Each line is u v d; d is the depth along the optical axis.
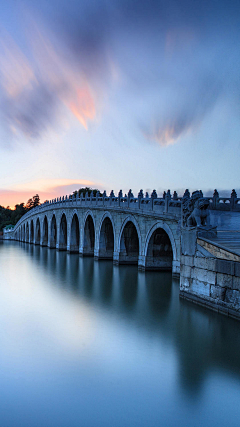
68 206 54.16
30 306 19.25
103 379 10.55
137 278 28.19
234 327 14.80
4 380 10.48
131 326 15.54
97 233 42.84
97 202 42.41
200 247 17.80
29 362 11.72
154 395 9.71
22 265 38.69
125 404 9.27
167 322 15.98
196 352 12.52
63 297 21.52
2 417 8.67
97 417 8.70
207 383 10.37
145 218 30.89
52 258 46.59
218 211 30.52
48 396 9.63
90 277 29.16
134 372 11.05
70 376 10.75
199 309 17.61
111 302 20.09
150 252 31.28
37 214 81.00
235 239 17.88
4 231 133.88
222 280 15.87
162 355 12.32
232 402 9.44
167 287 24.41
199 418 8.73
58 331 14.91
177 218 25.25
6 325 15.74
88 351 12.67
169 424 8.49
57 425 8.41
